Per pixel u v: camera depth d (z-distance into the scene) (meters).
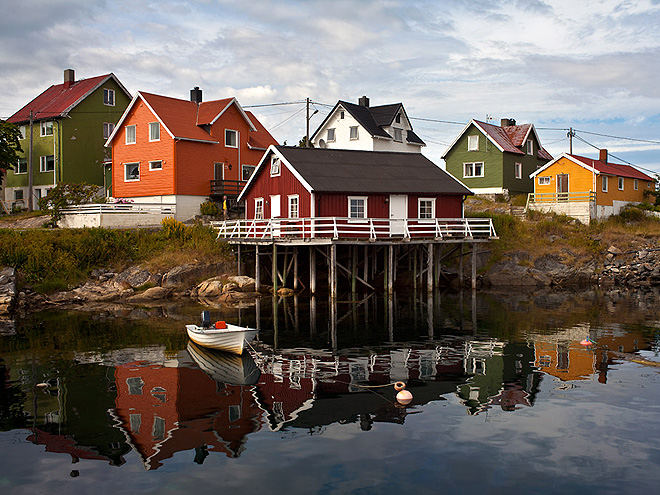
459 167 48.44
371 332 19.30
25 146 47.59
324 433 10.29
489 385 13.07
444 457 9.28
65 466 9.16
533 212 39.97
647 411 11.27
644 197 47.41
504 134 49.31
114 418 11.13
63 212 35.19
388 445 9.75
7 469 9.09
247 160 43.31
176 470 8.96
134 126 40.47
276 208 30.53
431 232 29.53
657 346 17.06
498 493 8.17
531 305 25.75
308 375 13.97
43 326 20.56
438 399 12.10
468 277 34.88
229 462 9.20
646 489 8.27
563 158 42.41
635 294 29.92
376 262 33.25
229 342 16.12
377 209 29.34
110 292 27.52
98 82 46.47
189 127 39.84
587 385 13.05
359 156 31.88
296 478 8.65
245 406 11.73
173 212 37.66
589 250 36.50
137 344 17.53
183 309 24.42
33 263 27.55
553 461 9.12
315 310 24.00
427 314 23.06
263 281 32.16
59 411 11.55
